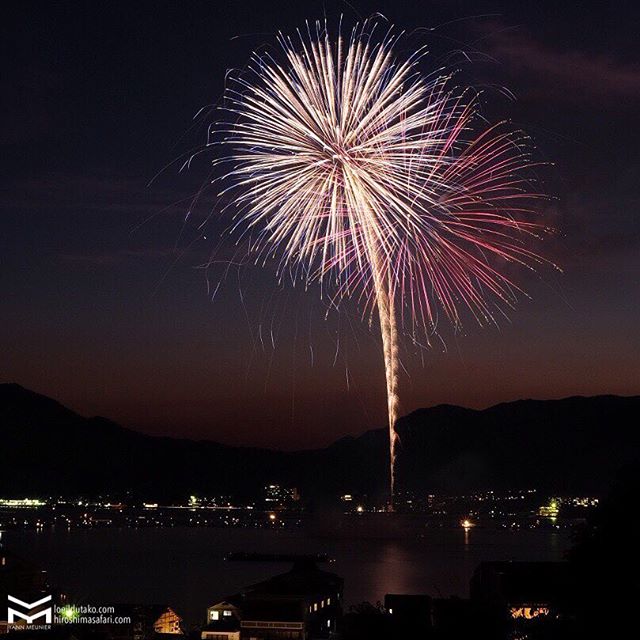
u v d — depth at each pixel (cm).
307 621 6875
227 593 11238
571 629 2603
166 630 7131
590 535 2694
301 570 8738
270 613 6756
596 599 2505
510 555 17312
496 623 3123
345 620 3475
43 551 18525
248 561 16862
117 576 13388
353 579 12544
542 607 4162
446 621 3206
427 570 14150
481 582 5738
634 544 2553
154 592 11275
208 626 6719
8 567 6912
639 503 2627
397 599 4525
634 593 2472
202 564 16075
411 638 3173
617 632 2438
